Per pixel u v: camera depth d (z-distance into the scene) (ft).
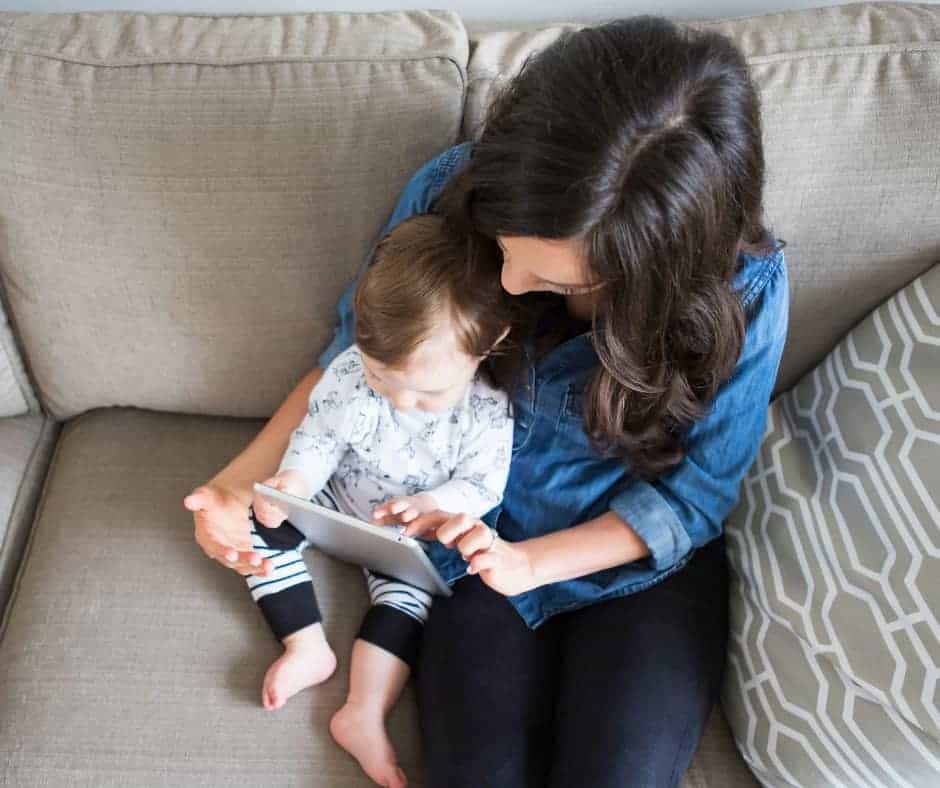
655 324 2.36
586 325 2.97
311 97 3.01
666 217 2.08
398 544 2.57
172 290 3.27
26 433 3.75
